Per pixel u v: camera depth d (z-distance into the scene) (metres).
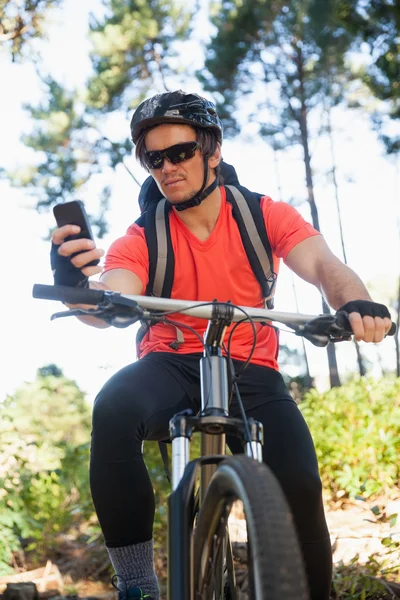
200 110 2.69
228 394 2.17
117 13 19.64
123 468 2.43
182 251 2.81
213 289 2.82
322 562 2.62
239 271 2.84
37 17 12.71
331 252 2.77
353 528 4.77
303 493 2.52
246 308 2.08
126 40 19.23
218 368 2.08
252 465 1.68
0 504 5.24
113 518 2.44
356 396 6.88
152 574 2.50
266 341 2.86
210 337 2.13
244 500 1.59
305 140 20.72
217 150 2.80
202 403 2.08
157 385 2.58
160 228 2.82
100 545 5.29
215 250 2.81
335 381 17.33
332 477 5.82
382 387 7.02
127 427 2.45
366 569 3.85
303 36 18.44
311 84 19.64
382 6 15.35
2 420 5.67
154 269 2.80
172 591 1.82
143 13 19.38
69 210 2.04
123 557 2.46
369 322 2.09
